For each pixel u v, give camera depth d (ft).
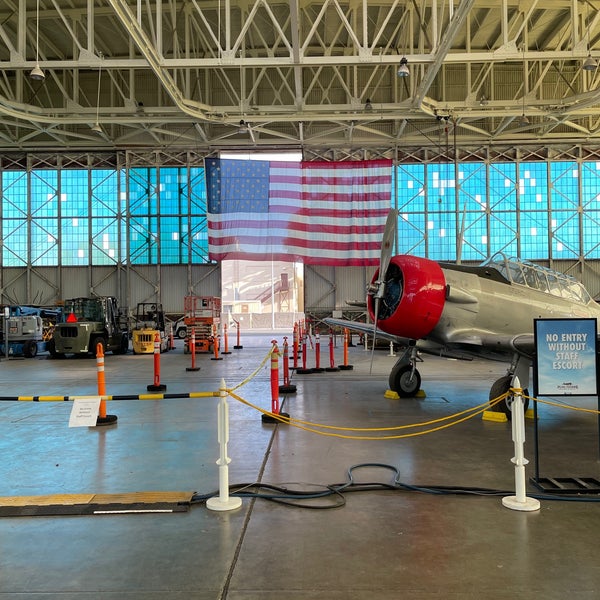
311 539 10.02
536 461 13.15
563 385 13.30
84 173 78.89
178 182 78.69
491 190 77.36
